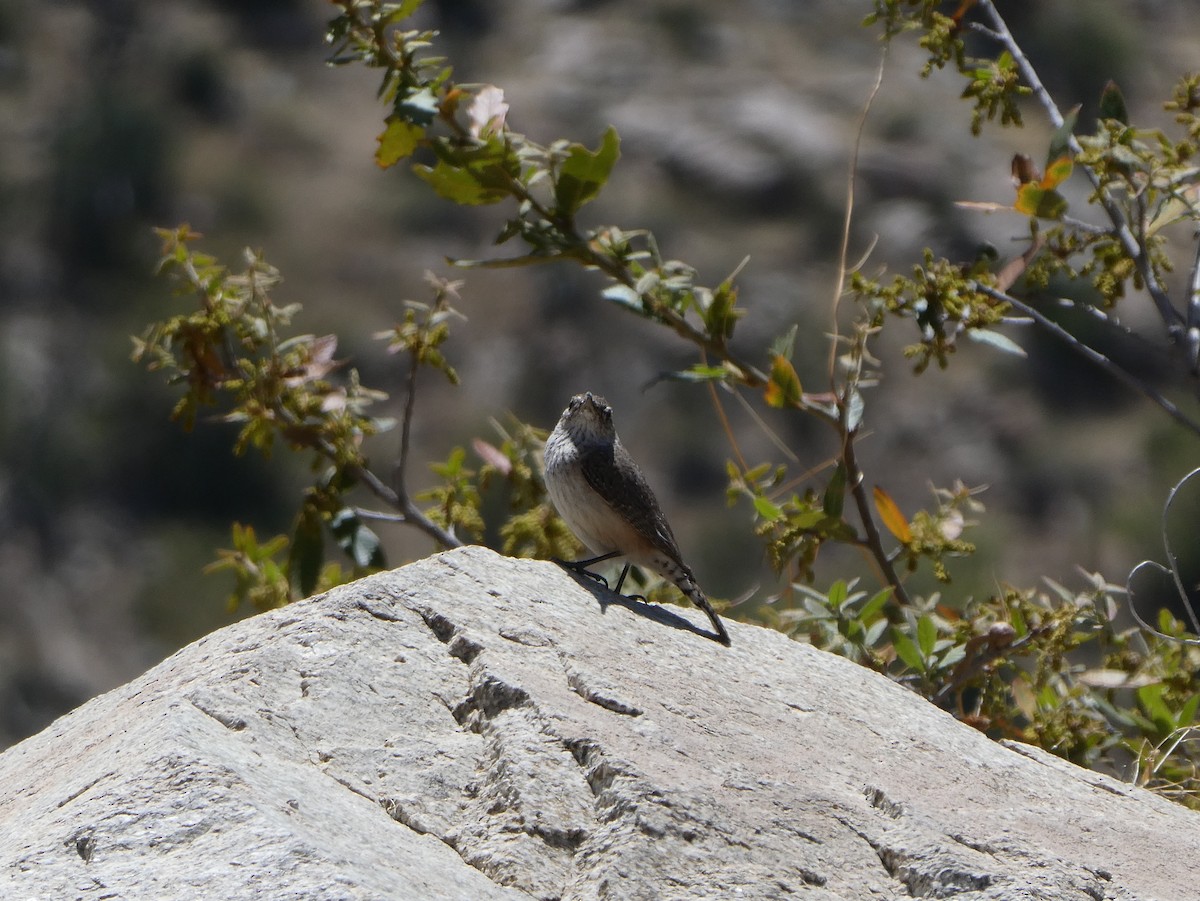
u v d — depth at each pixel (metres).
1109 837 6.66
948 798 6.74
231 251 49.00
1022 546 41.69
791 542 10.88
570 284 48.25
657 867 5.58
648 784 5.84
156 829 5.26
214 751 5.76
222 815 5.30
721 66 55.88
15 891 5.04
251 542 12.33
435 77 11.34
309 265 48.53
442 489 12.50
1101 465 42.78
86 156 51.12
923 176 49.44
